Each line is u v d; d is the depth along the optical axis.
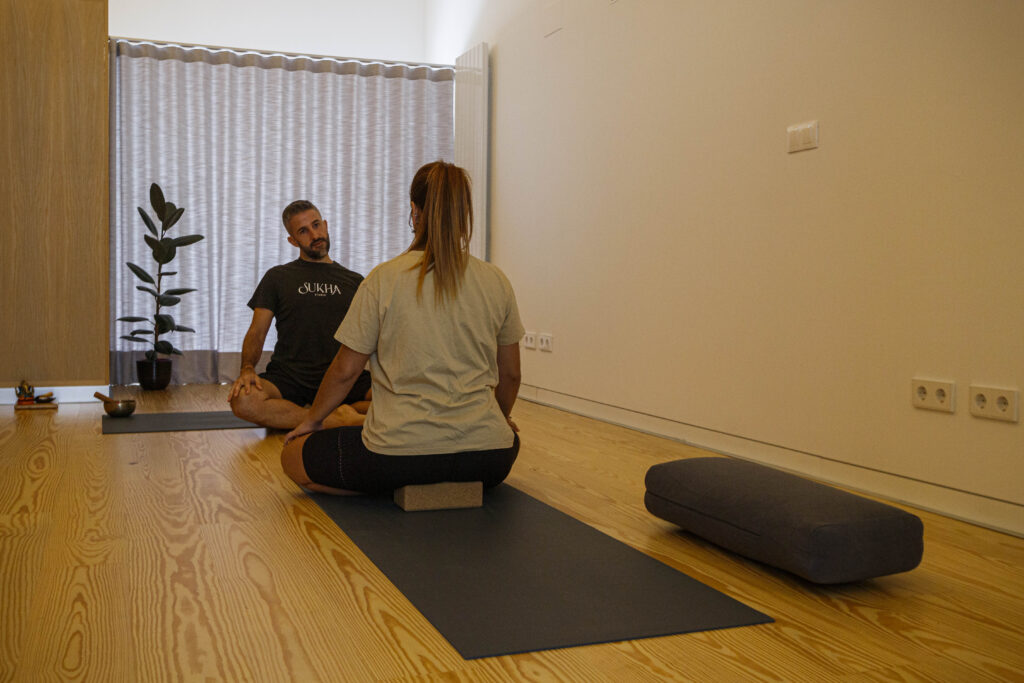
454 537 2.25
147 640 1.54
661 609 1.77
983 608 1.86
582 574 1.98
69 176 5.23
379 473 2.46
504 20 6.09
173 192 6.28
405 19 8.21
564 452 3.69
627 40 4.52
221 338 6.41
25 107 5.17
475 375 2.50
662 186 4.22
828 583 1.93
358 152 6.68
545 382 5.52
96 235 5.27
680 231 4.08
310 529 2.31
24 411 4.73
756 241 3.55
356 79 6.63
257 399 3.84
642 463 3.45
